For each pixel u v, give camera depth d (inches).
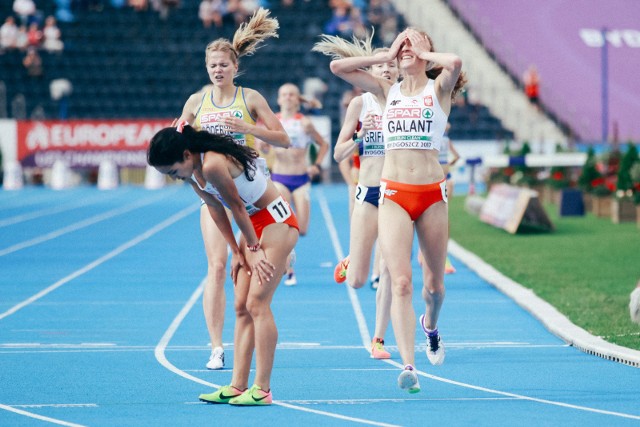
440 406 848.9
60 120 4571.9
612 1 5280.5
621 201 2780.5
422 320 981.2
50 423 796.0
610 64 5014.8
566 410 828.6
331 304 1502.2
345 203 3558.1
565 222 2817.4
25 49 4827.8
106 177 4564.5
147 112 4776.1
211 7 4990.2
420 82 910.4
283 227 859.4
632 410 824.9
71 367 1047.0
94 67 4857.3
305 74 4783.5
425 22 5142.7
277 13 5024.6
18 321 1360.7
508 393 901.8
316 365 1050.7
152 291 1647.4
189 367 1045.8
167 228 2770.7
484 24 5177.2
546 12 5251.0
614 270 1787.6
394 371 1015.6
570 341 1157.7
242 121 951.6
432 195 898.1
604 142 4458.7
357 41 1067.9
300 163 1726.1
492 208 2773.1
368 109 1090.7
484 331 1259.8
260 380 859.4
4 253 2219.5
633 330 1172.5
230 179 815.1
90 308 1473.9
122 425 787.4
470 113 4734.3
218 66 1021.2
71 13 5049.2
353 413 823.7
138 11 5054.1
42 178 4670.3
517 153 3572.8
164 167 819.4
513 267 1846.7
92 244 2394.2
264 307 858.1
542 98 4845.0
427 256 917.2
